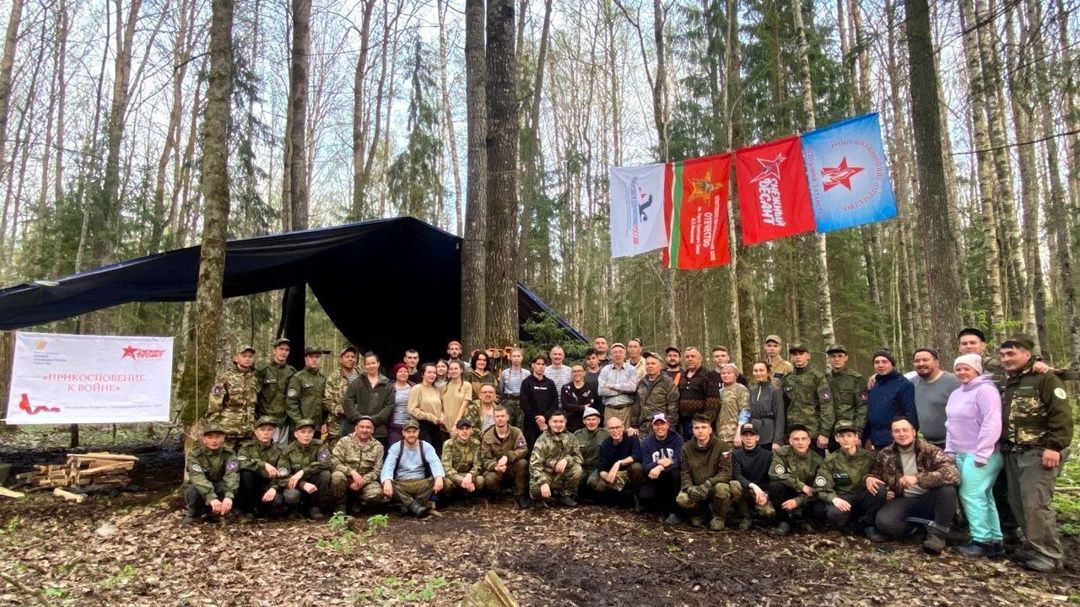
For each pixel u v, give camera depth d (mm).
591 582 4574
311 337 21766
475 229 9391
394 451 6660
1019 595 4238
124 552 5062
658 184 8383
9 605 3963
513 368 8070
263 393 7168
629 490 6852
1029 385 4895
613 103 22391
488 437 7035
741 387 6840
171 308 18031
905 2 7254
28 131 18469
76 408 7863
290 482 6148
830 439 6449
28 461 8805
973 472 5137
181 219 17906
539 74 15227
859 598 4238
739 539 5707
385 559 5031
